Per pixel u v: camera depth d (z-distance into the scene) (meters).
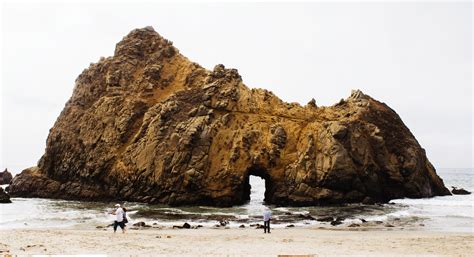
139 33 80.81
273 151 58.84
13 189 70.19
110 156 64.25
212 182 56.59
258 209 52.12
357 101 66.44
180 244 24.17
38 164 74.06
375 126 61.69
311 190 55.66
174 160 57.66
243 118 62.94
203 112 62.31
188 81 72.44
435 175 70.06
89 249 21.69
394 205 54.44
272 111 64.75
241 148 59.12
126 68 75.19
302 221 41.69
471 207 52.22
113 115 68.38
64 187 66.56
